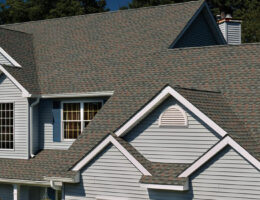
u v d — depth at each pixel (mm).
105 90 21844
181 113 16844
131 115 18031
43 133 23703
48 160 22391
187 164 16688
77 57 25500
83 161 18047
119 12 28391
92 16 29109
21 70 24125
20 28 30891
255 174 14797
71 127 23047
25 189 23391
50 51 26859
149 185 16328
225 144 15156
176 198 16172
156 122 17391
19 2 56219
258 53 20688
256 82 19156
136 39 25188
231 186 15172
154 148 17375
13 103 23250
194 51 22406
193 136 16625
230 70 20344
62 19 30047
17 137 23234
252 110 17828
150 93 20297
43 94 23172
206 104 17125
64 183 18578
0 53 25438
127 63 23484
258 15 50562
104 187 17703
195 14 25203
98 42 26234
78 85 22969
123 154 17312
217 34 27125
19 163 22766
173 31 24438
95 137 19016
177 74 21297
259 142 16250
